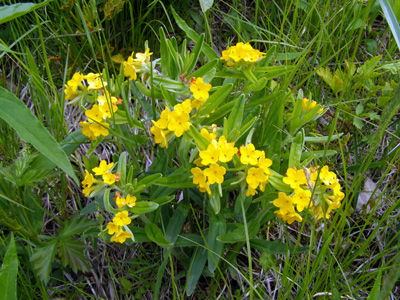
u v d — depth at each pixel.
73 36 0.49
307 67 0.51
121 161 0.31
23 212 0.34
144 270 0.38
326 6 0.47
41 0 0.47
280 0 0.55
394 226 0.42
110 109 0.31
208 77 0.35
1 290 0.25
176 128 0.29
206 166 0.32
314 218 0.29
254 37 0.55
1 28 0.50
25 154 0.32
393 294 0.38
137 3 0.49
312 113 0.35
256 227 0.32
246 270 0.39
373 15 0.52
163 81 0.33
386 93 0.46
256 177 0.28
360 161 0.45
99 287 0.38
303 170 0.28
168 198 0.32
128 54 0.51
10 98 0.23
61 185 0.40
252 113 0.35
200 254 0.34
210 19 0.55
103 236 0.31
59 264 0.38
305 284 0.30
